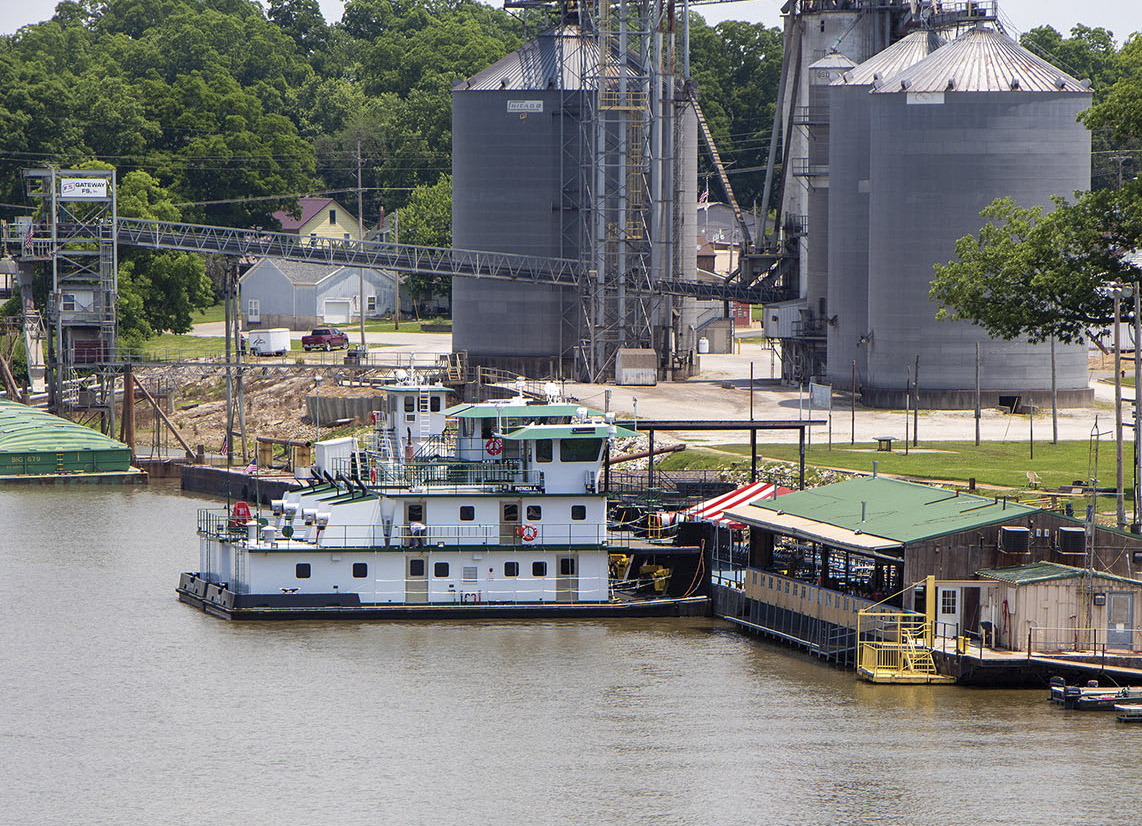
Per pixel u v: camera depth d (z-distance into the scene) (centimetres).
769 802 16525
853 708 19000
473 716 18912
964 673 19475
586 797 16688
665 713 18938
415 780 17112
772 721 18612
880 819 16162
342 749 17962
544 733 18350
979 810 16312
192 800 16688
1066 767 17275
